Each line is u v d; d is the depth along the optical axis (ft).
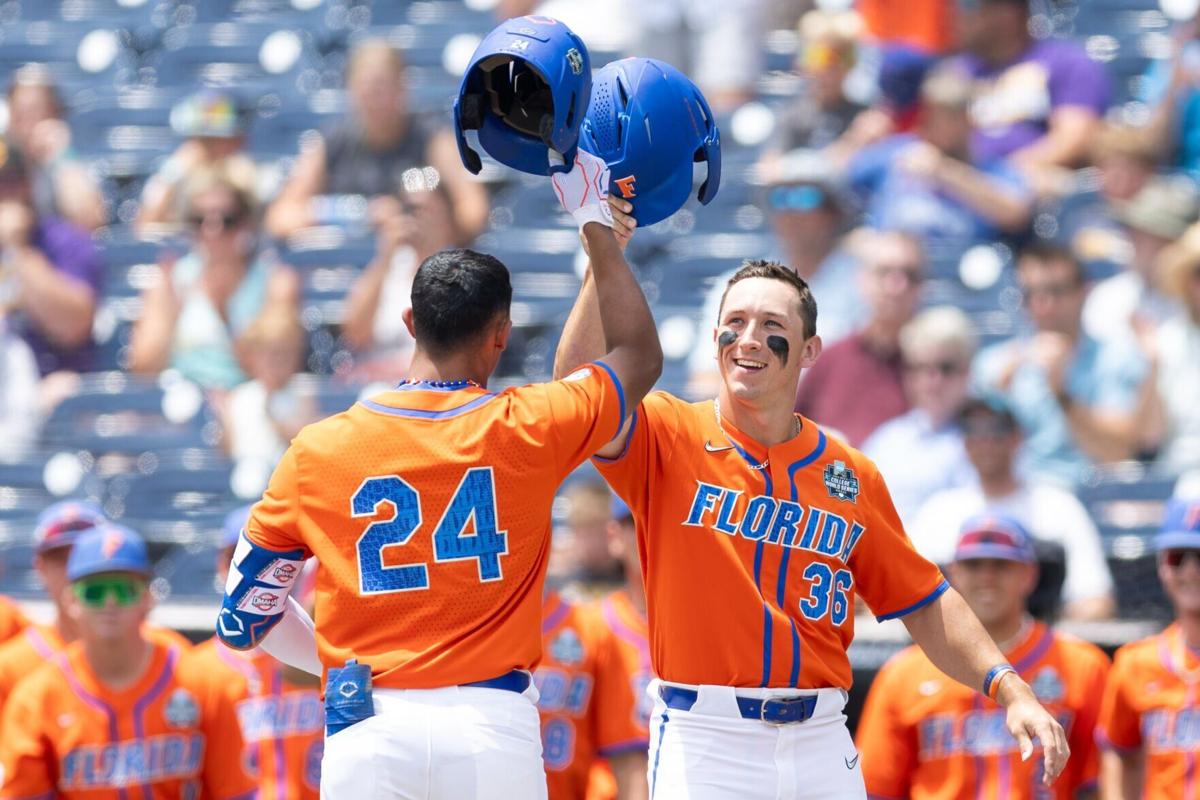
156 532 100.42
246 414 106.52
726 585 45.98
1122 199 109.09
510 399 43.86
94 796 70.13
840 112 118.21
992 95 116.78
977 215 108.47
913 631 49.24
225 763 71.26
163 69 138.92
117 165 131.34
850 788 46.80
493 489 43.04
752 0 125.29
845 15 123.75
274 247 115.55
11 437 111.75
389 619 42.68
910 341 91.71
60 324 115.55
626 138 46.75
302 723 70.90
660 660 46.85
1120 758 70.38
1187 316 98.22
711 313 104.32
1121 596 85.40
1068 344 97.14
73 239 118.32
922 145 110.63
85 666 71.05
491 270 45.21
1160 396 96.43
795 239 102.78
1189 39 117.91
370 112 116.57
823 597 46.75
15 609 82.28
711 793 45.52
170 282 113.09
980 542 69.77
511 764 42.50
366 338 109.19
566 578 84.74
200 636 87.20
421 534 42.75
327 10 140.05
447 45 132.87
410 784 41.88
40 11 147.64
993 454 86.58
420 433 43.32
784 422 47.34
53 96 129.08
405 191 114.32
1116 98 124.88
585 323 46.06
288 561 44.09
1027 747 45.93
